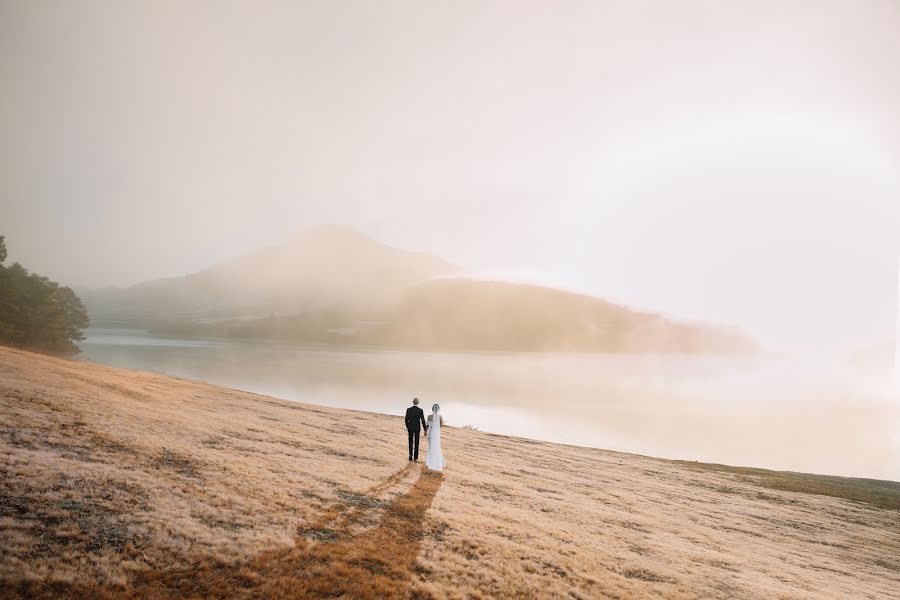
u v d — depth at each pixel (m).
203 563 9.45
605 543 15.26
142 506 11.23
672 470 36.19
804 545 20.89
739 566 15.41
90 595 7.90
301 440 23.31
